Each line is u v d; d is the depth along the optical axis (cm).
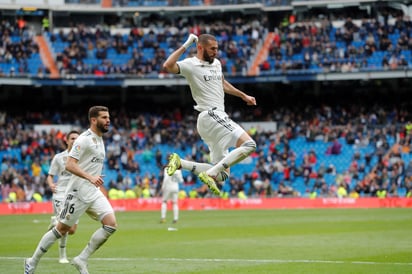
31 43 11594
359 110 11162
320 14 12194
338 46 11375
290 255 3575
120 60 11600
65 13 12050
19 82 10719
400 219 6588
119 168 10475
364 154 10456
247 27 11925
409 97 11400
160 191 10000
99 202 2733
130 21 12419
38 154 10462
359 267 3036
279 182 10219
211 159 2675
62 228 2745
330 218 6906
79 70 11150
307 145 10756
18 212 9081
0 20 11856
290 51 11450
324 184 9956
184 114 11700
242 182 10094
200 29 11850
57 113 11506
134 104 11819
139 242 4469
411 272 2867
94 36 11794
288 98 11706
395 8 11981
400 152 10312
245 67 11244
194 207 9531
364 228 5491
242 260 3366
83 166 2753
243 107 11694
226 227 5856
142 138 11019
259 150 10581
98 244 2700
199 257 3525
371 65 11150
